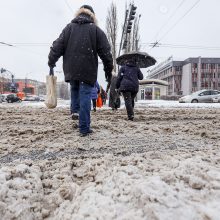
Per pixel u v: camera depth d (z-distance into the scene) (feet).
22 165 5.66
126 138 10.36
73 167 6.58
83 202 4.59
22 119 18.26
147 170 5.79
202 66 237.45
